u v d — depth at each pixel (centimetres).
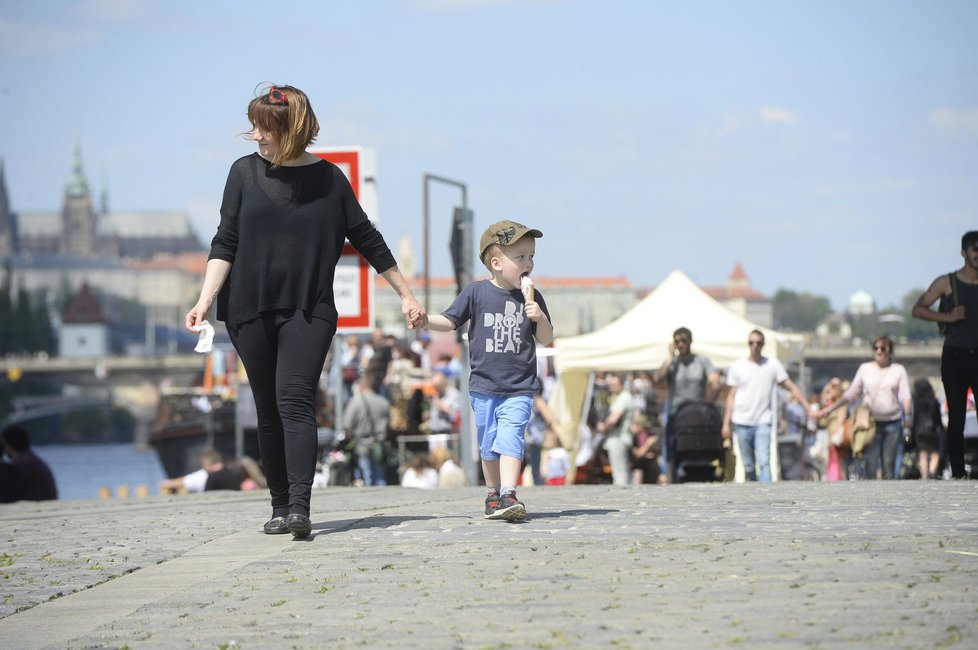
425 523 1554
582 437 4225
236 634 941
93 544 1543
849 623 855
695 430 3203
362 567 1208
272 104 1443
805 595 963
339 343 3862
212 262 1477
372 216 3039
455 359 5125
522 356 1545
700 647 809
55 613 1098
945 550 1148
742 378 3216
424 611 984
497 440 1541
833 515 1495
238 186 1470
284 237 1449
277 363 1462
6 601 1157
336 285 3061
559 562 1181
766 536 1298
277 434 1509
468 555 1253
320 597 1073
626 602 973
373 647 863
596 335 4131
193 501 2359
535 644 844
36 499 3256
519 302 1548
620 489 2258
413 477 3578
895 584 986
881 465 3325
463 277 3509
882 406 3294
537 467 3891
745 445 3225
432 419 4544
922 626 834
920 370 10219
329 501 2112
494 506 1557
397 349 4894
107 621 1045
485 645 848
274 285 1451
